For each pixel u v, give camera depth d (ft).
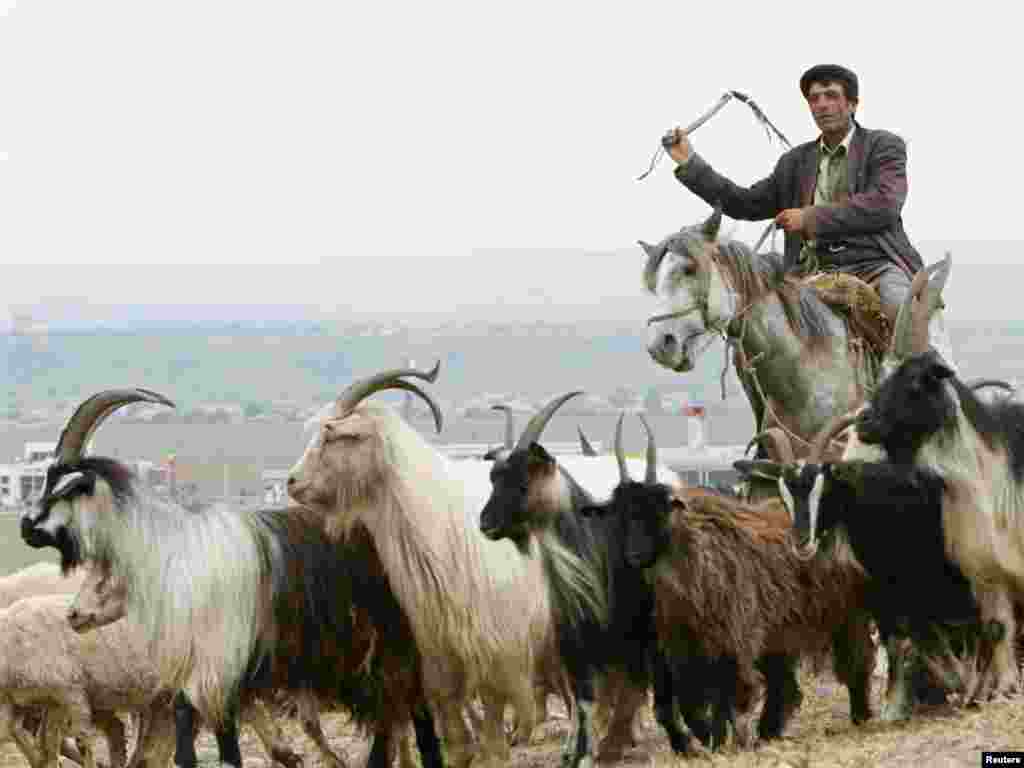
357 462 39.50
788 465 38.68
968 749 32.24
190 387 543.39
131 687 46.39
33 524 40.24
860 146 44.68
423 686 40.47
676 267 41.88
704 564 37.55
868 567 38.86
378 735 41.73
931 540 38.17
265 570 40.24
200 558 40.01
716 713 37.91
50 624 46.19
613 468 46.88
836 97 44.73
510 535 38.52
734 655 37.88
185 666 39.91
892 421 37.60
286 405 447.01
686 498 38.99
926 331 39.14
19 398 536.42
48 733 47.11
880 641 41.39
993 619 37.78
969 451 37.76
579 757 38.65
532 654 39.63
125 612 40.75
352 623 40.88
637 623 39.40
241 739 52.19
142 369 589.73
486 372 500.33
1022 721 33.65
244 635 39.93
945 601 38.50
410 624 40.19
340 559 40.88
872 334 42.75
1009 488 37.91
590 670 38.83
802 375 42.01
